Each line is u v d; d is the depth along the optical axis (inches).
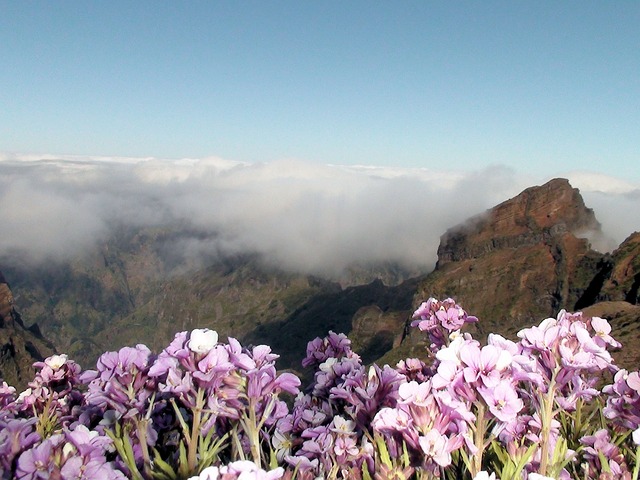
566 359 145.9
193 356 144.0
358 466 163.0
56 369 246.7
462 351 135.0
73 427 187.9
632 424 182.7
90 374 169.9
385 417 138.3
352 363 207.9
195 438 144.4
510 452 150.3
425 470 137.9
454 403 129.3
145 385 163.0
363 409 171.6
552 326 158.4
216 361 142.9
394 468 142.7
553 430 170.1
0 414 211.3
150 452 171.5
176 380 145.5
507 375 134.5
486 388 129.9
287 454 172.7
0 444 131.5
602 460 165.8
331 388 190.9
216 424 175.0
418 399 135.3
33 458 127.0
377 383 175.0
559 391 179.2
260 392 147.9
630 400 181.3
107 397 160.6
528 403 190.9
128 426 164.7
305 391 214.4
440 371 134.2
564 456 163.2
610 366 189.3
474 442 141.8
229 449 175.3
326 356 237.8
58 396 247.9
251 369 144.1
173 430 177.6
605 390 189.3
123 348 166.2
